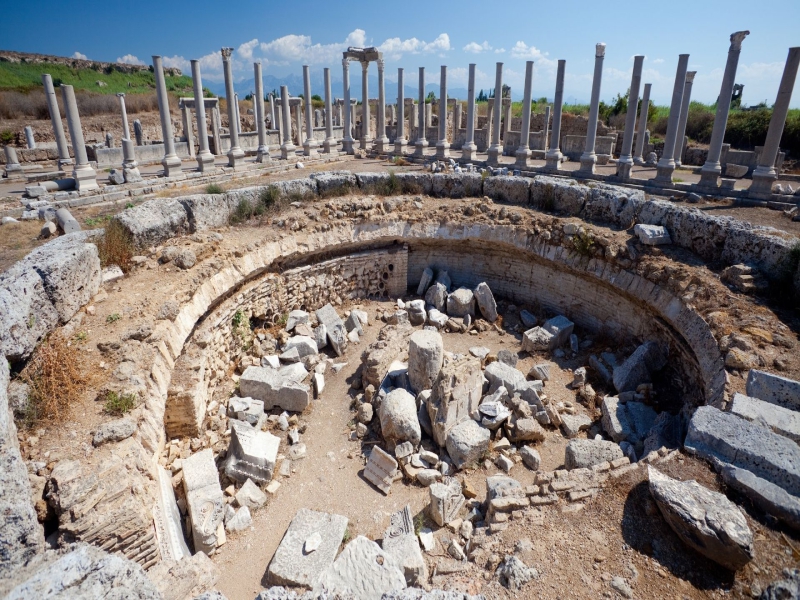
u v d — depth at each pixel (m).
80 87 55.22
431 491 8.16
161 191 18.58
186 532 7.93
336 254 16.27
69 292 8.62
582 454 8.85
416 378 11.23
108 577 4.06
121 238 11.51
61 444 6.41
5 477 5.02
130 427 6.80
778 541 5.70
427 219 16.83
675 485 6.12
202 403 9.96
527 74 21.69
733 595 5.30
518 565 5.77
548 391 11.98
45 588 3.87
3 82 49.81
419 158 26.23
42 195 16.91
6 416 5.62
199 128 21.12
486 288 15.45
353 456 9.95
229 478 9.03
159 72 19.25
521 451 9.76
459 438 9.48
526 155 22.34
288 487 9.13
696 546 5.65
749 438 6.62
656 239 13.05
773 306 10.34
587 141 20.64
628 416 10.34
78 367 7.66
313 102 53.12
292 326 14.28
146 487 6.56
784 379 7.54
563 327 14.02
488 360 13.17
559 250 14.88
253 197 15.57
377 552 7.07
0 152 26.27
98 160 24.20
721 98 16.77
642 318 13.10
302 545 7.48
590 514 6.51
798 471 6.11
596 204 15.20
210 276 11.70
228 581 7.17
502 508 6.86
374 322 15.62
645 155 28.97
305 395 11.09
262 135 24.84
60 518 5.49
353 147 29.80
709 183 17.53
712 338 9.85
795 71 15.38
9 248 12.35
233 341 12.57
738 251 11.73
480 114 49.91
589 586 5.54
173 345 9.45
